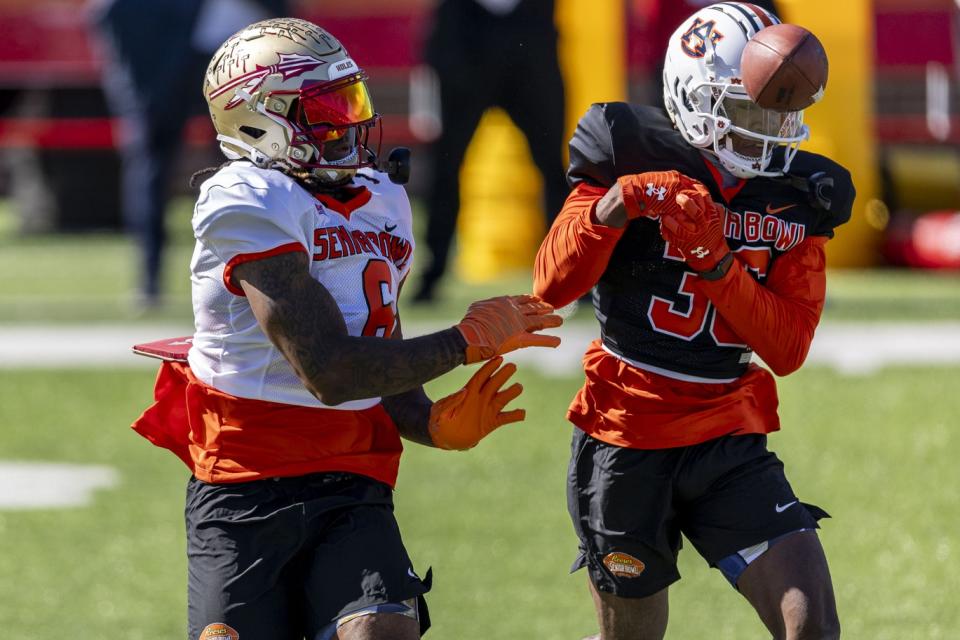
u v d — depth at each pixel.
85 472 26.72
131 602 20.14
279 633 12.59
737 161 13.84
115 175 67.44
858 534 22.19
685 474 14.05
